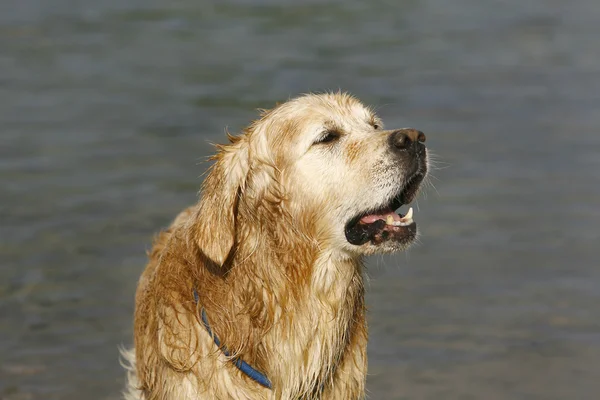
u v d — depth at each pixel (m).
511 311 11.56
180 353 7.32
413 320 11.38
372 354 10.61
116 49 25.61
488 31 28.58
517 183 16.00
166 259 7.87
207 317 7.38
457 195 15.52
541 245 13.50
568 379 9.99
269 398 7.50
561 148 17.86
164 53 25.12
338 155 7.48
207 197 7.48
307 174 7.48
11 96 21.09
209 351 7.33
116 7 31.27
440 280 12.46
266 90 21.14
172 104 20.34
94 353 10.60
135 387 8.62
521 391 9.73
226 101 20.44
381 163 7.39
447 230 14.11
